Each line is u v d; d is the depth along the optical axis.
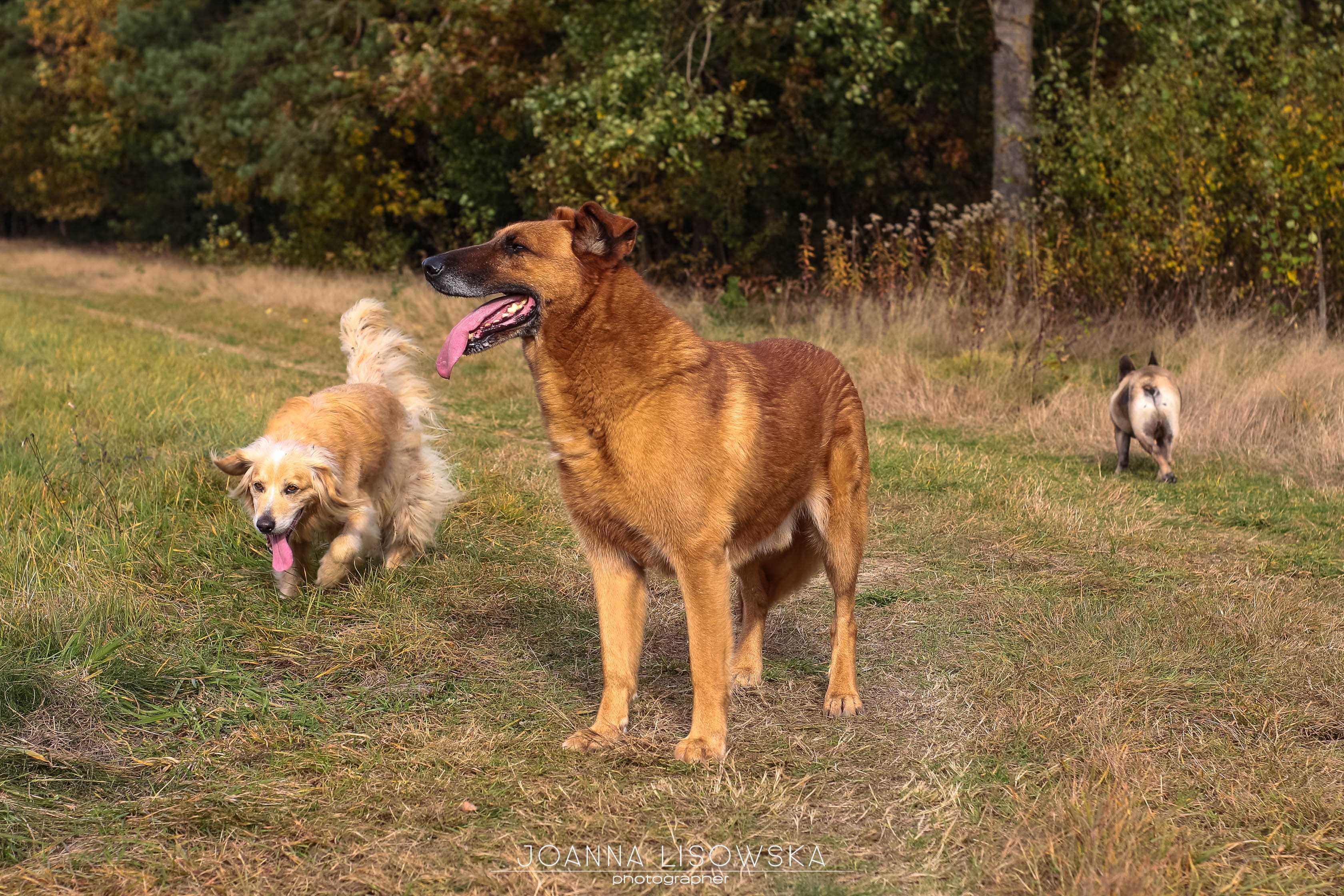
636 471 3.70
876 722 4.12
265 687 4.26
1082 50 17.94
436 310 16.28
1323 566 6.13
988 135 19.44
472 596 5.32
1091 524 6.82
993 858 3.12
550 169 17.98
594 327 3.66
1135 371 8.30
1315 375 9.51
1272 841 3.21
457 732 3.92
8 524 5.53
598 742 3.84
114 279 25.31
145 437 7.57
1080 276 13.48
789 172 19.80
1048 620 5.11
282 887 2.94
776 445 3.99
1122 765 3.55
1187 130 12.71
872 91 18.44
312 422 5.44
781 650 4.91
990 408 10.42
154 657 4.30
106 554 5.21
